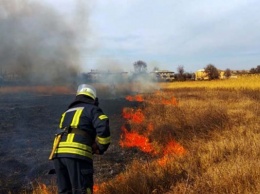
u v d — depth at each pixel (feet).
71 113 14.85
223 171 18.28
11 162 26.50
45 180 22.67
